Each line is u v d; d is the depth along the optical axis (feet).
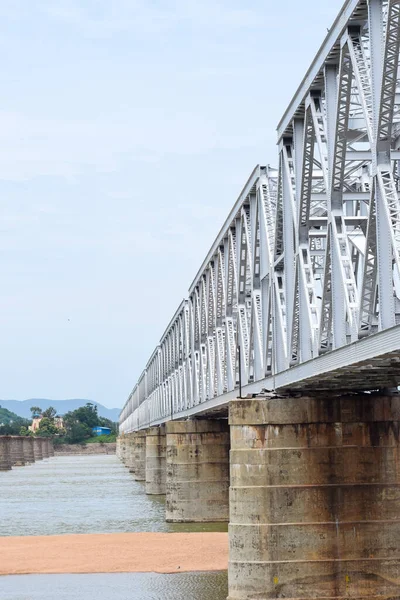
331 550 147.54
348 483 148.87
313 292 141.49
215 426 284.82
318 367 127.44
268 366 175.52
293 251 151.84
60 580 182.50
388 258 103.30
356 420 149.69
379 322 104.58
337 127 119.44
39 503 371.56
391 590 146.72
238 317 206.69
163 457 409.49
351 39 113.29
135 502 364.99
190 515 281.13
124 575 185.26
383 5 104.94
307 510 148.46
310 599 146.92
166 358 426.10
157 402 486.38
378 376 130.21
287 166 152.66
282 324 158.51
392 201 103.96
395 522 148.15
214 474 283.18
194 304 303.68
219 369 238.89
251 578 148.87
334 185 124.26
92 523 284.41
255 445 151.12
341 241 124.57
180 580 177.68
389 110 103.09
